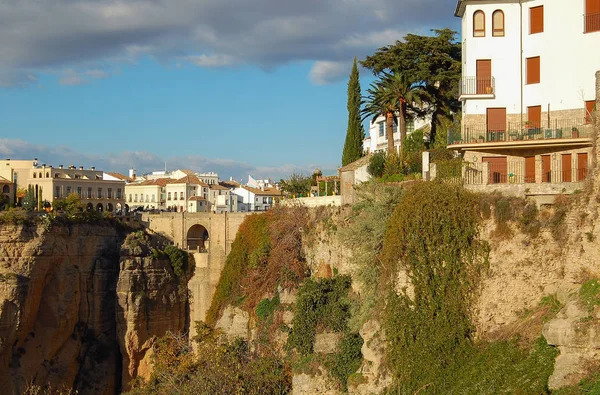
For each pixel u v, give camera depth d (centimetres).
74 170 14100
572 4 5012
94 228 8950
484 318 4175
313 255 6712
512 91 5256
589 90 4928
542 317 3931
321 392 5178
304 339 5659
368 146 10600
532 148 4953
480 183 4728
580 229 3919
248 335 7000
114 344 8800
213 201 16188
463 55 5516
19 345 8162
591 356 3431
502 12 5288
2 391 7888
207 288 8975
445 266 4259
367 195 5541
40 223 8344
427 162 5544
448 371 4147
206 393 5641
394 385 4334
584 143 4688
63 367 8381
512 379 3703
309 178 9650
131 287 8625
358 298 5597
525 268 4116
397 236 4450
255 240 7781
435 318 4253
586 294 3622
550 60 5091
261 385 5653
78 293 8700
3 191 13388
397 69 7238
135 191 16200
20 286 7925
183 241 9412
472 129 5297
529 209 4162
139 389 6862
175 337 8212
